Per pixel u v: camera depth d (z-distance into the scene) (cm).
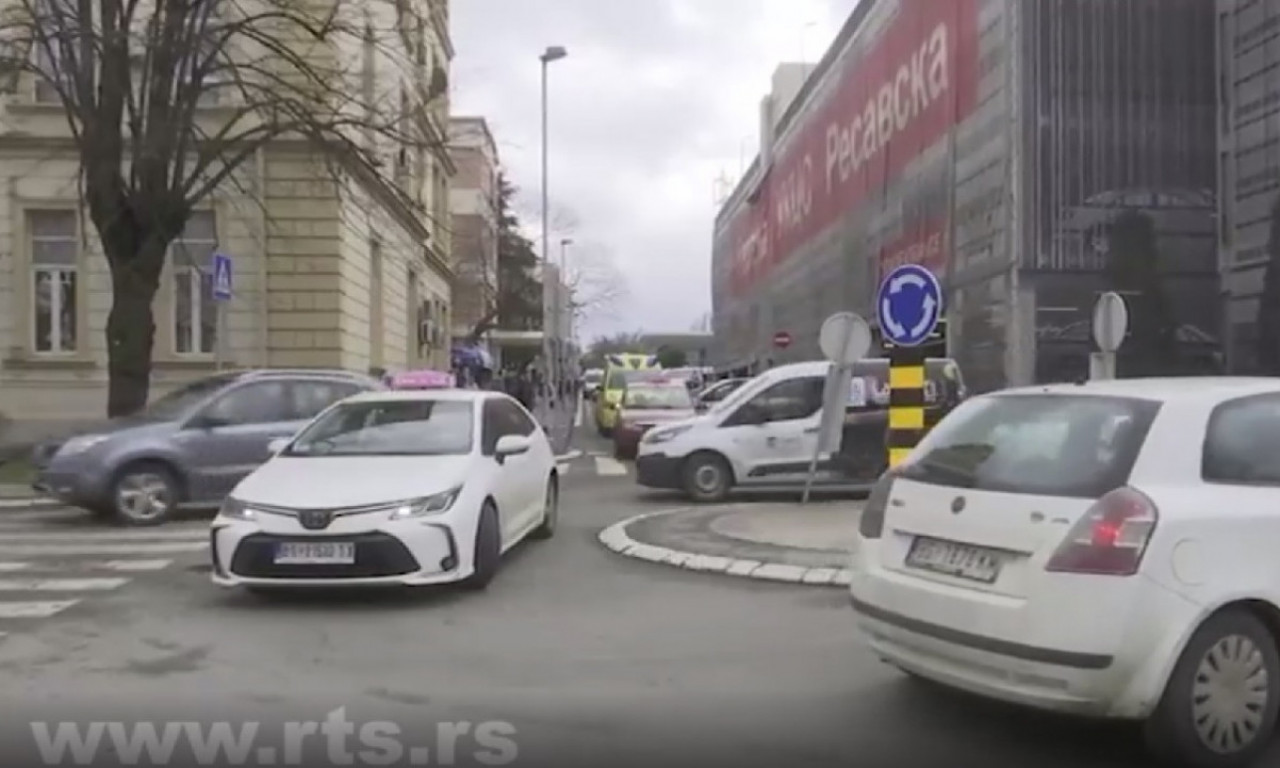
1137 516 472
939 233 3209
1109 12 2781
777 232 5669
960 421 579
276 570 830
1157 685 466
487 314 6044
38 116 2556
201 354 2595
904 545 551
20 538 1245
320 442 980
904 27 3509
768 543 1077
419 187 3706
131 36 1908
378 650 711
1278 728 523
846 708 574
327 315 2591
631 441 2472
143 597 895
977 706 575
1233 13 2781
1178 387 540
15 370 2580
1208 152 2808
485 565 905
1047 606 475
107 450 1338
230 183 2491
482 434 989
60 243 2606
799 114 5094
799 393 1611
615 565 1026
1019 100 2752
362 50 2658
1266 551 488
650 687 619
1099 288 2752
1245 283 2756
